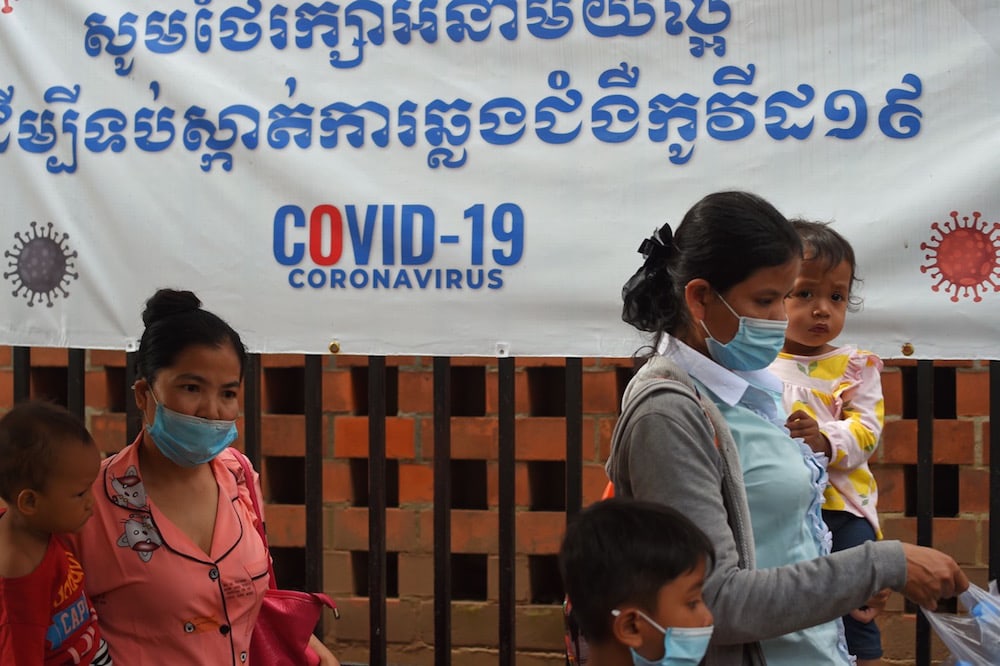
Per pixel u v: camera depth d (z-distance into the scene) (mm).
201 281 3084
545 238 2957
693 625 1663
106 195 3117
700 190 2902
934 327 2848
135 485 2074
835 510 2783
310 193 3043
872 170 2852
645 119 2920
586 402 3838
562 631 3814
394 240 3014
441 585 3033
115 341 3115
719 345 1946
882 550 1782
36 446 1867
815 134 2865
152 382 2053
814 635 1943
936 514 3928
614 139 2932
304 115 3051
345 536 3951
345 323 3035
